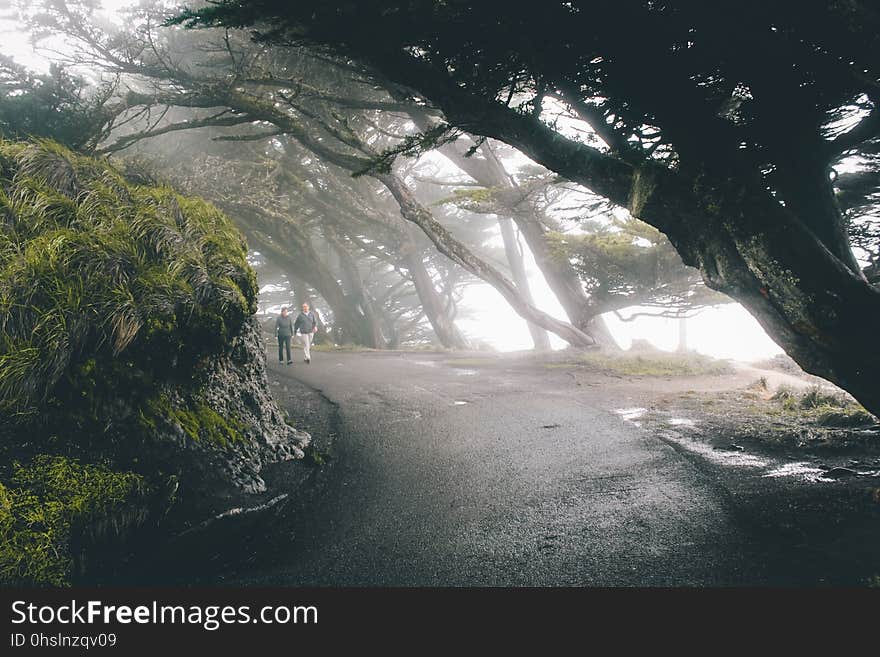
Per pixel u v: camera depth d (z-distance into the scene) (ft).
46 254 18.29
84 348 18.25
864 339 17.29
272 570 15.47
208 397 23.43
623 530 16.29
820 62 17.31
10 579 13.24
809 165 21.21
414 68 20.85
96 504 16.05
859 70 16.98
